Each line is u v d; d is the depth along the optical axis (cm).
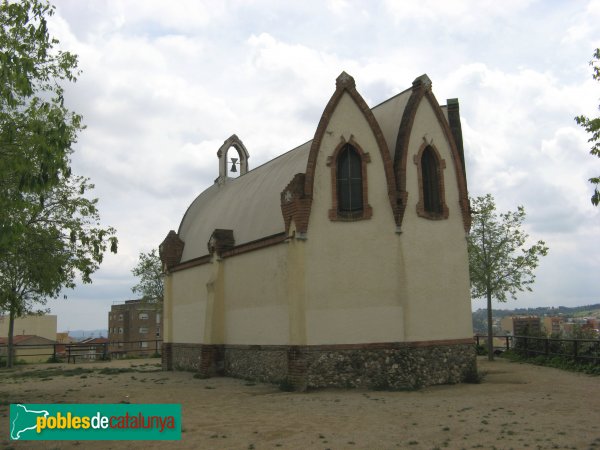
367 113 1998
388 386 1864
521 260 3009
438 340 1977
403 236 1959
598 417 1261
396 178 1980
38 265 1819
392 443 1072
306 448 1051
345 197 1992
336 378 1880
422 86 2111
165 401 1672
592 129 1568
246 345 2292
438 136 2128
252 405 1569
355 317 1912
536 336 2878
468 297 2097
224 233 2516
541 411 1355
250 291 2294
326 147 1995
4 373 2827
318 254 1944
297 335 1898
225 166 3375
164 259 3080
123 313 9775
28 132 1445
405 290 1928
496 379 2094
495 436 1098
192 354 2750
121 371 2827
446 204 2098
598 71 1586
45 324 8800
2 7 1448
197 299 2745
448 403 1524
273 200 2327
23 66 1348
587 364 2303
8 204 1395
